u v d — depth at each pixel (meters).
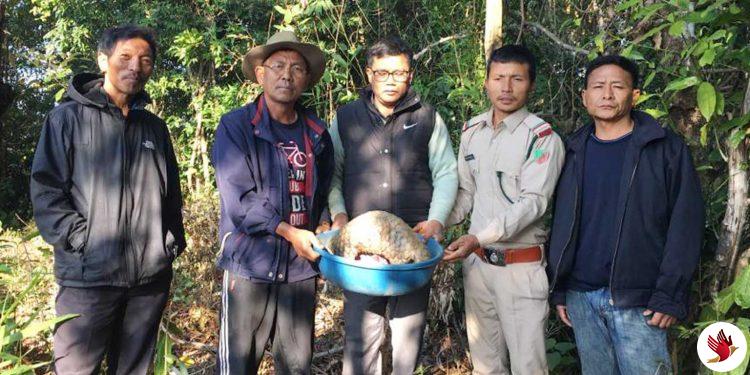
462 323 3.60
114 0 8.30
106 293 2.26
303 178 2.47
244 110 2.44
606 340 2.33
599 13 3.48
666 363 2.22
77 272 2.20
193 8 7.78
